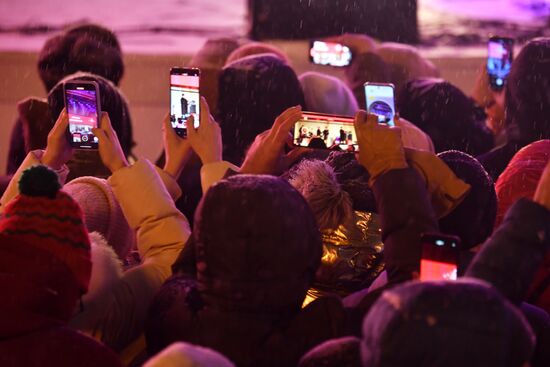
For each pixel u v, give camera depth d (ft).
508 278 11.16
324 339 12.21
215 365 10.04
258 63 22.76
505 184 18.28
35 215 12.18
